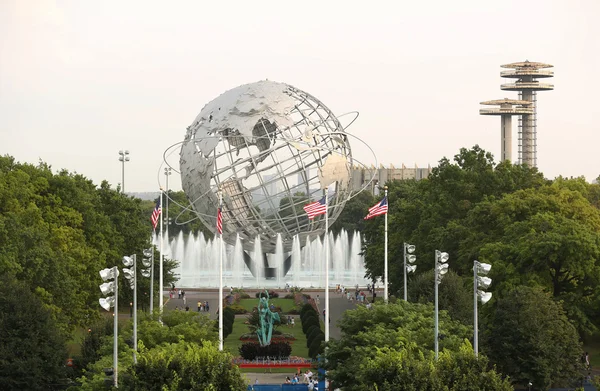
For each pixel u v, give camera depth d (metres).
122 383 88.31
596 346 151.00
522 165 185.38
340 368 102.19
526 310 116.31
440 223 171.62
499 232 156.25
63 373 113.56
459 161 183.38
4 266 129.12
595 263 140.00
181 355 90.81
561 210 156.62
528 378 114.19
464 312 126.38
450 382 86.56
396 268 173.25
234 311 186.62
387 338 100.19
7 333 111.50
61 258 146.38
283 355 143.75
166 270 191.00
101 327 125.31
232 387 88.38
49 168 180.62
